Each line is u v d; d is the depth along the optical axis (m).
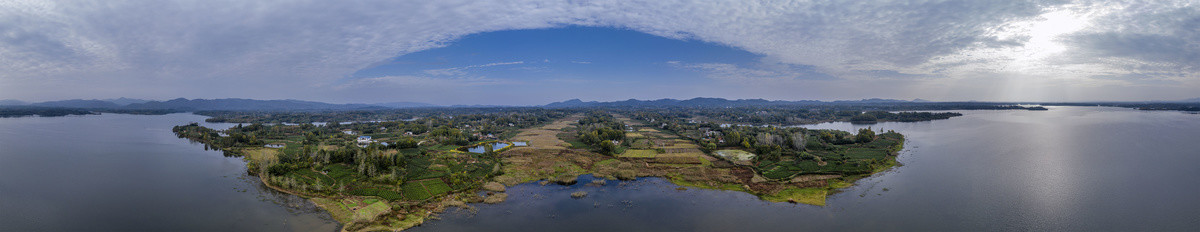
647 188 145.00
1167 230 103.56
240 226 106.94
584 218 115.62
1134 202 123.00
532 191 140.25
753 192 138.25
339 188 133.25
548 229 107.69
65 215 113.81
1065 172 160.62
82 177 154.25
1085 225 107.38
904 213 117.31
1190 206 118.62
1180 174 154.75
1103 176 153.25
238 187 139.50
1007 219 112.06
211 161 188.75
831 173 161.50
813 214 117.44
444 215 115.69
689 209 122.81
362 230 104.50
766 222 112.12
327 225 107.56
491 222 111.56
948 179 152.50
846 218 114.06
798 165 171.38
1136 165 171.88
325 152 170.25
